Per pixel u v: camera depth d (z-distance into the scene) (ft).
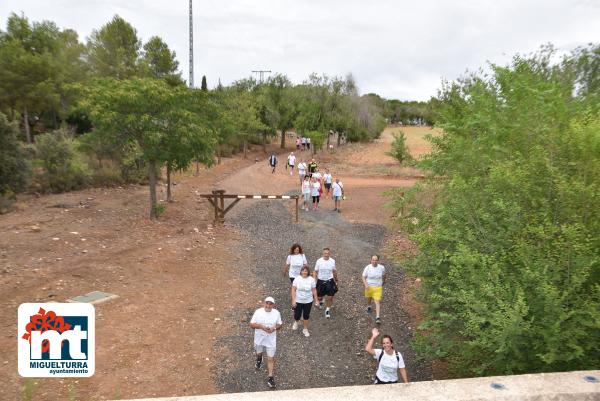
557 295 16.48
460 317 21.31
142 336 26.84
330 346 28.12
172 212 59.36
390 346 20.20
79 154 75.77
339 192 66.03
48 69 94.68
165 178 86.48
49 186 66.28
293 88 159.22
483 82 34.40
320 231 55.47
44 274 33.50
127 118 47.80
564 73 37.35
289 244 49.80
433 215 25.94
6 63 91.91
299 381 24.09
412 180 97.81
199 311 31.45
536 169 19.69
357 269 42.63
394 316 32.71
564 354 16.80
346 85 161.79
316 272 31.45
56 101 97.35
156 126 51.19
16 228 45.50
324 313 32.76
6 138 56.70
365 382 24.36
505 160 22.75
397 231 55.47
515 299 17.81
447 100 45.16
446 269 23.76
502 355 17.98
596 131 18.19
